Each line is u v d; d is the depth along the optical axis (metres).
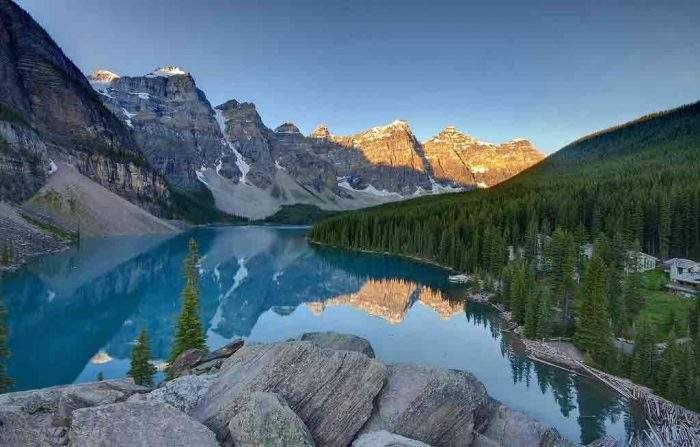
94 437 13.78
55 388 17.88
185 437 14.30
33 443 14.41
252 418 15.08
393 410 17.69
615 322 65.56
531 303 67.62
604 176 184.38
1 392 40.28
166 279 115.69
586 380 51.00
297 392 17.28
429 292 102.75
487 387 49.41
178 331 47.19
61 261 128.62
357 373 18.14
